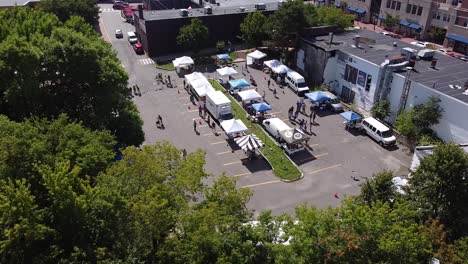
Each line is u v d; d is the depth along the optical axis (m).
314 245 22.42
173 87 65.31
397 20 100.81
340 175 44.84
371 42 66.44
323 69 63.84
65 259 23.09
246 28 77.06
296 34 70.06
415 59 58.88
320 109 58.97
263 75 70.00
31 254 23.78
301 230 23.28
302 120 53.50
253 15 76.88
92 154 31.98
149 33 76.25
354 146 50.28
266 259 24.02
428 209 29.59
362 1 111.44
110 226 25.33
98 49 47.28
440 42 94.00
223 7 86.19
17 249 22.83
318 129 53.81
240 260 22.88
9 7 82.25
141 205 23.39
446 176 29.14
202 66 73.75
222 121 52.19
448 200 29.58
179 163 29.41
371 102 57.50
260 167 45.84
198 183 27.53
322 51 63.28
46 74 41.31
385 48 63.62
